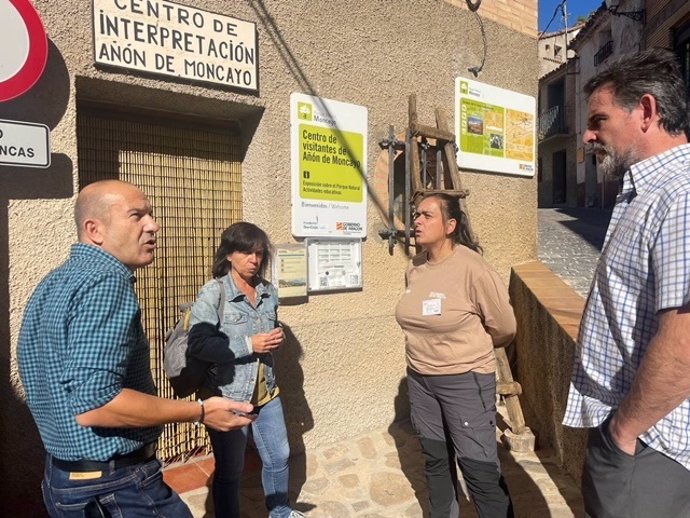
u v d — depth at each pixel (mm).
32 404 1646
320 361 3902
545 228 9672
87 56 2777
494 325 2576
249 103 3434
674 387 1273
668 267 1297
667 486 1415
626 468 1447
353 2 4012
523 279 4836
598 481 1532
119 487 1627
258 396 2668
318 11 3793
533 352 4391
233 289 2580
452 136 4555
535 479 3416
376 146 4219
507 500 2572
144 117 3400
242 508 3152
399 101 4363
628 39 15844
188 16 3109
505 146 5344
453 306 2559
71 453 1567
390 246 4320
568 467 3473
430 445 2768
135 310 1645
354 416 4117
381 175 4270
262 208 3613
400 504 3209
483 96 5070
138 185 3371
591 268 6281
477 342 2574
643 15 14484
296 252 3682
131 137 3348
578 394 1648
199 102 3305
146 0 2951
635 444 1431
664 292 1292
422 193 4090
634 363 1465
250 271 2602
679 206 1312
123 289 1623
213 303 2516
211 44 3213
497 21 5238
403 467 3658
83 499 1596
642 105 1501
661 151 1493
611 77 1565
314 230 3811
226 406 1786
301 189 3723
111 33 2838
